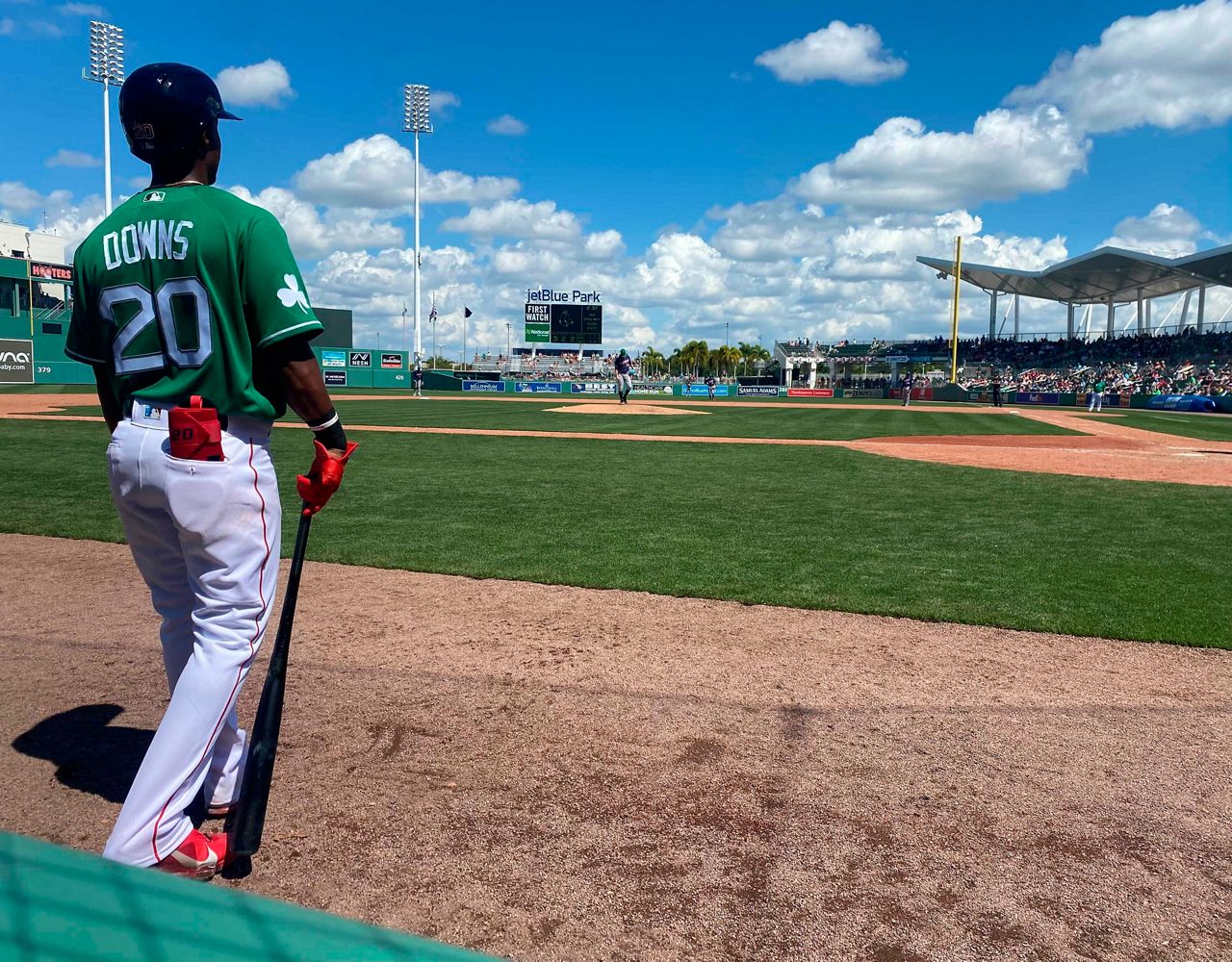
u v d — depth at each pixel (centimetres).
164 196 212
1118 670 395
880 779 285
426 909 209
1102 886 225
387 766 290
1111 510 870
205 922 78
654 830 250
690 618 472
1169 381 4356
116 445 207
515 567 591
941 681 378
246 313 210
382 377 5912
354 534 706
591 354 8012
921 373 6550
